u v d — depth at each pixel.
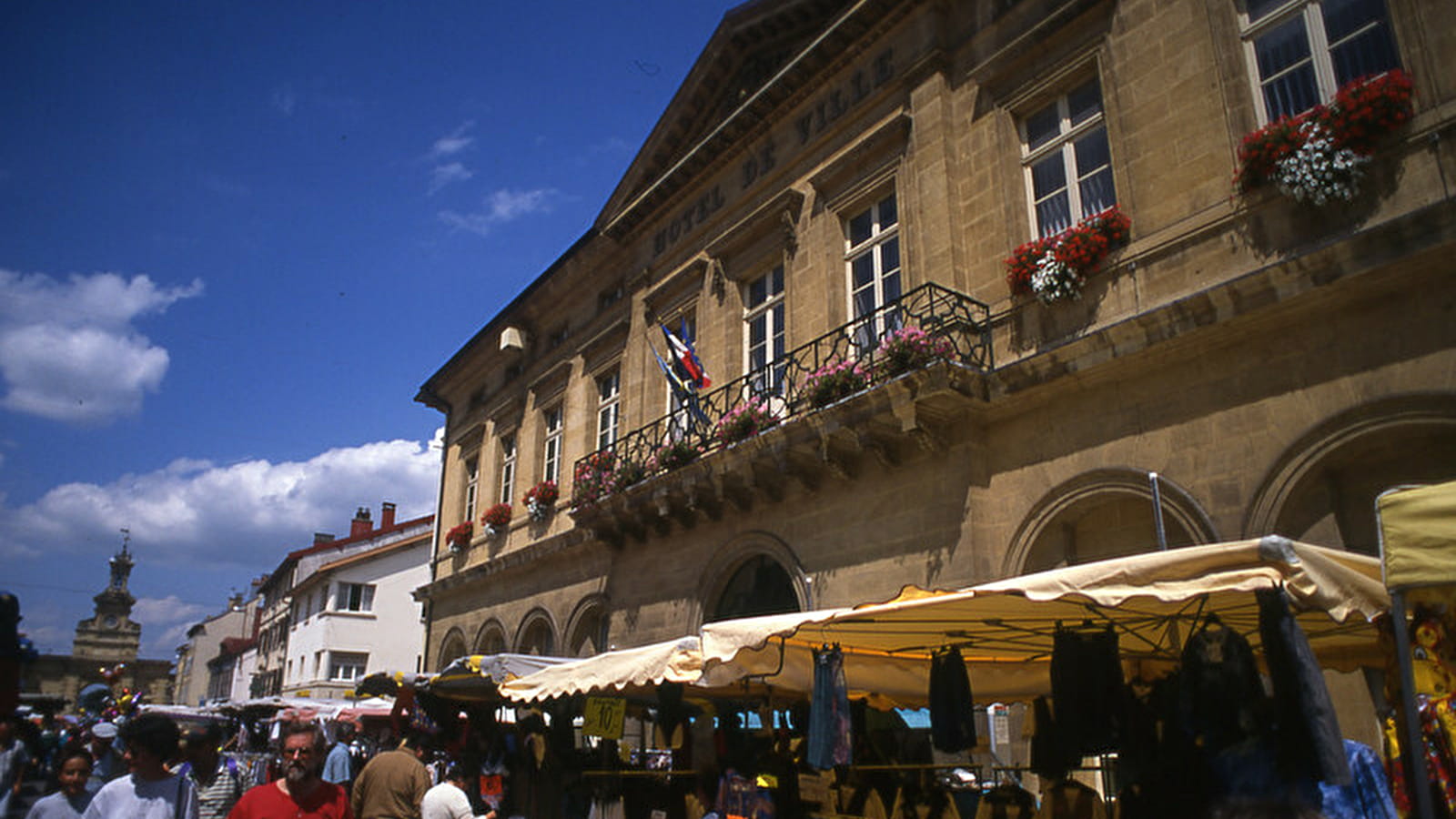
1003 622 6.32
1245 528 8.39
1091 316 10.12
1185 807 5.09
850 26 13.60
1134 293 9.75
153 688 73.50
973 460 10.77
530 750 10.57
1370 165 8.07
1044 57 11.40
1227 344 8.91
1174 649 6.09
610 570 16.94
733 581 14.27
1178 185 9.60
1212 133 9.41
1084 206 10.78
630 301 18.47
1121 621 6.14
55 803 5.56
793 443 12.09
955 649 7.02
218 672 62.12
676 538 15.18
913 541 11.16
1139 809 5.43
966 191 11.96
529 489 21.02
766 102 15.02
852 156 13.45
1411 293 7.71
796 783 7.57
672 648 7.16
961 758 10.71
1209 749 4.39
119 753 10.28
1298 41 9.13
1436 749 4.17
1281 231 8.61
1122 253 9.89
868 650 7.92
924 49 12.71
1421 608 4.34
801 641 7.27
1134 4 10.43
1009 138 11.59
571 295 21.00
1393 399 7.61
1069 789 6.70
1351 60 8.70
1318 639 6.78
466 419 25.59
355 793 7.12
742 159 15.94
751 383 13.49
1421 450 7.73
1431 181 7.68
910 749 10.72
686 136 17.84
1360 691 7.79
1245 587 4.33
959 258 11.77
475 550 22.95
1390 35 8.45
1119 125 10.31
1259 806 2.54
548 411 21.45
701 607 14.21
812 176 14.30
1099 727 5.71
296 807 5.04
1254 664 4.36
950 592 5.40
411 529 42.78
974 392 10.66
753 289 15.59
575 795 10.11
